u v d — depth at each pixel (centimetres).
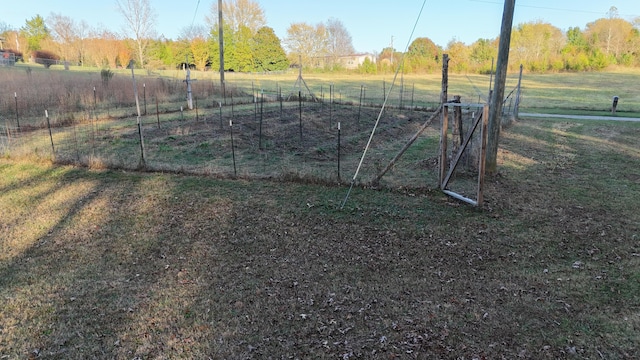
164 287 475
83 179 877
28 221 662
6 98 1694
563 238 612
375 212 708
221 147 1188
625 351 364
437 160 1048
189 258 546
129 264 530
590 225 660
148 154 1094
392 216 692
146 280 491
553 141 1418
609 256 554
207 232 629
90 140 1226
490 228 647
